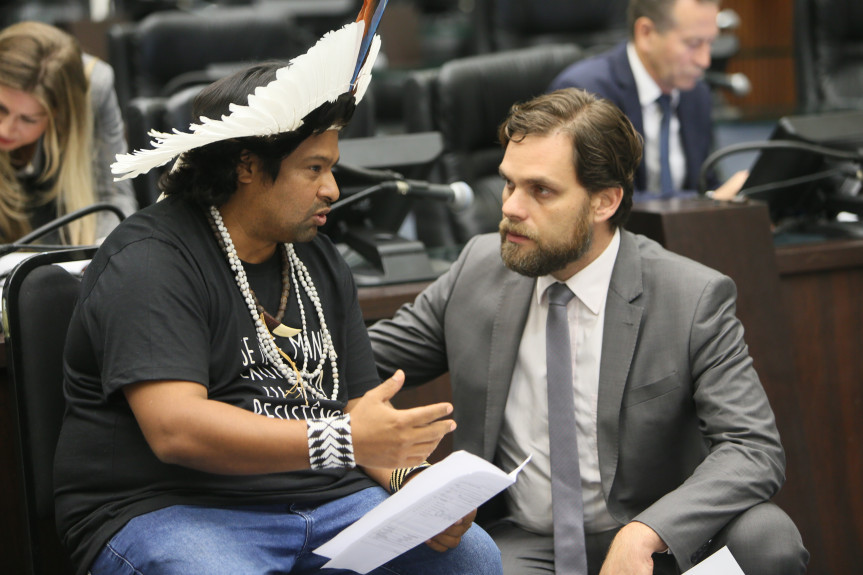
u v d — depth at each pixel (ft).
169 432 11.67
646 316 15.07
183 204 13.05
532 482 15.48
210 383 12.69
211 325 12.66
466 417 15.87
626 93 26.45
